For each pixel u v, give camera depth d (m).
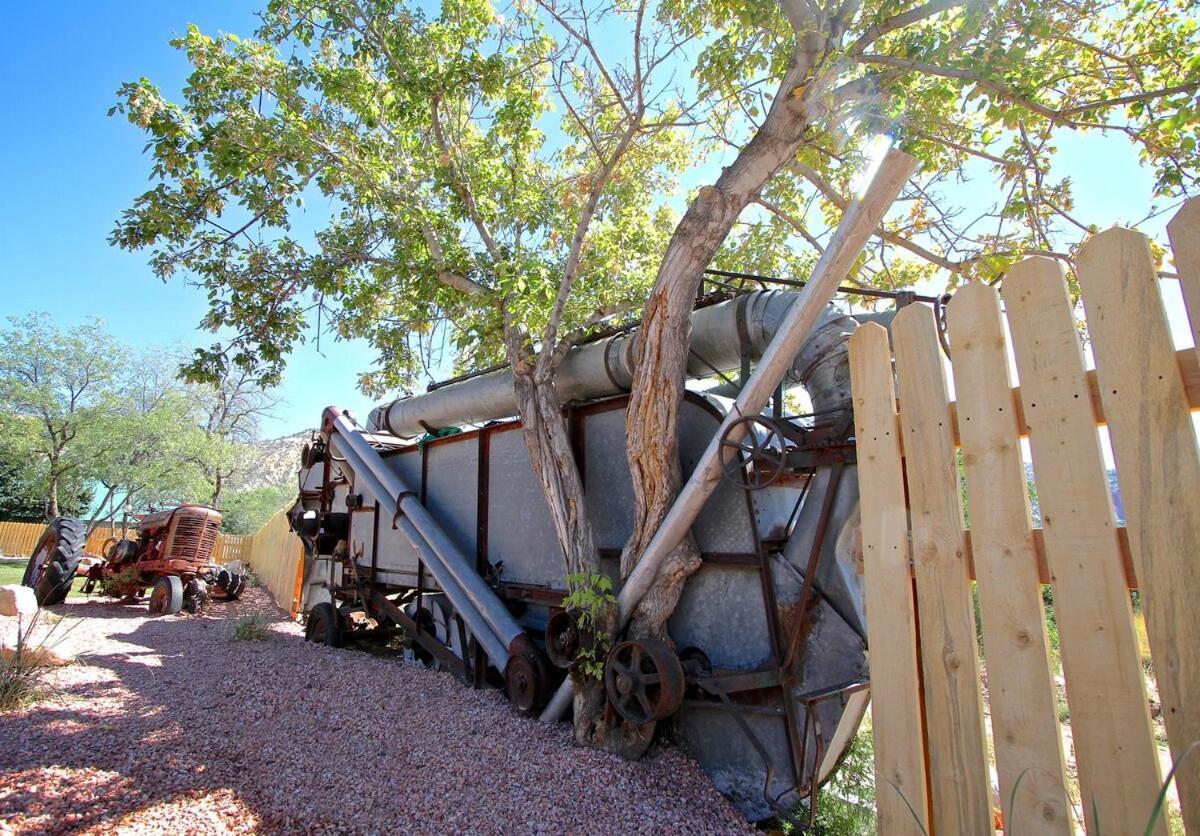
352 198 7.02
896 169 2.99
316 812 3.13
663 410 4.09
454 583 5.80
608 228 7.70
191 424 24.78
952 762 2.12
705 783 3.89
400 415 7.60
